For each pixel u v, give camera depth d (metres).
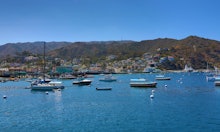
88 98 91.38
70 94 105.00
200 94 97.44
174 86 136.38
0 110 69.31
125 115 58.97
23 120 56.47
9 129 49.38
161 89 120.44
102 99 87.94
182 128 46.91
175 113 59.88
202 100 80.31
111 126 49.44
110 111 64.50
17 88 136.38
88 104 77.06
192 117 55.28
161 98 87.19
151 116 57.22
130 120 53.81
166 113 60.12
